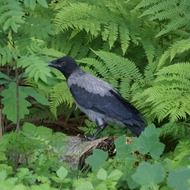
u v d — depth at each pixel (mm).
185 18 11430
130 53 12523
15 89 8883
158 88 10328
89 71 11781
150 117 10867
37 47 9008
